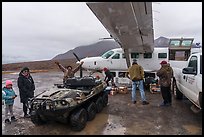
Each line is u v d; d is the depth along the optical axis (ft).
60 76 72.43
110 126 18.34
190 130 17.03
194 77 18.51
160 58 41.06
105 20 16.31
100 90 23.20
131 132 16.81
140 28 19.85
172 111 22.86
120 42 28.32
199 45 39.81
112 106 25.75
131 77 26.99
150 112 22.65
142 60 41.75
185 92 22.40
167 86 24.75
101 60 43.83
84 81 22.21
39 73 89.86
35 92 36.70
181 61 39.73
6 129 18.02
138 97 31.19
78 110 17.76
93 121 19.81
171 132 16.66
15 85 47.98
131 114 22.02
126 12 14.29
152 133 16.52
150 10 14.03
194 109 19.58
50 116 17.10
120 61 42.16
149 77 39.01
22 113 23.26
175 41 39.81
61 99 16.43
